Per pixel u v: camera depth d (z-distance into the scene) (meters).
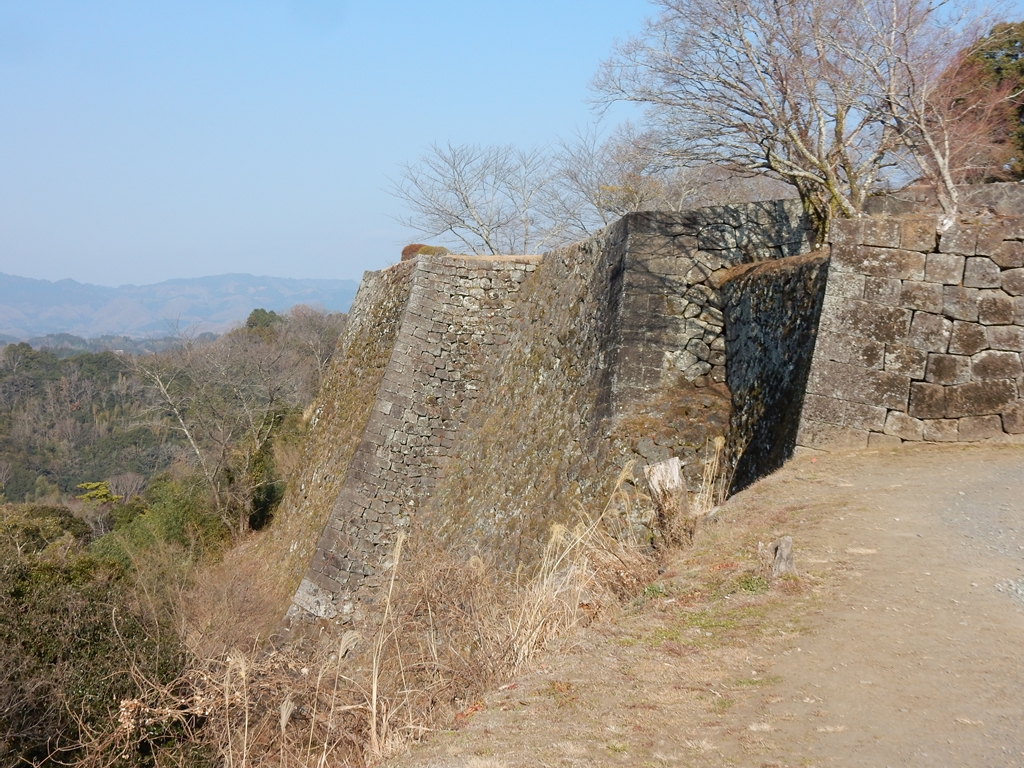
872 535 6.06
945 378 8.30
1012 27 14.89
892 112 10.03
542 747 3.98
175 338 45.28
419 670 6.84
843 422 8.38
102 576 15.35
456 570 7.94
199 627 13.95
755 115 11.88
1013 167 14.73
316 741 7.05
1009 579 5.10
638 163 13.71
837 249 8.62
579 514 10.23
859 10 11.26
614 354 11.26
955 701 3.83
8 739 9.12
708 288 11.45
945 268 8.45
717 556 6.29
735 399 10.45
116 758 8.80
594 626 5.84
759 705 4.09
